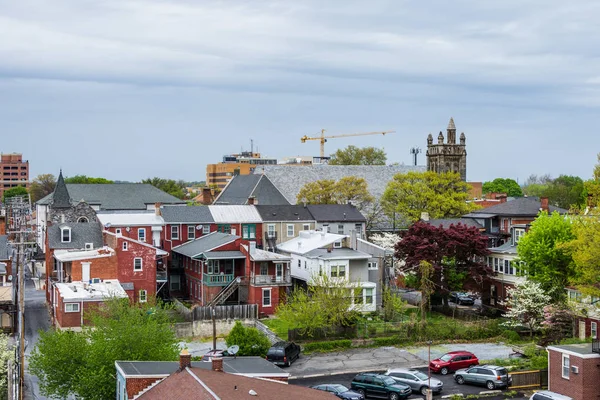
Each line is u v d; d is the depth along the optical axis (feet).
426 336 257.96
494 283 307.17
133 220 342.64
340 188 428.97
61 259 285.43
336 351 246.06
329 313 250.57
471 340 259.80
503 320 271.49
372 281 302.04
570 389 185.57
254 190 427.33
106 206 447.83
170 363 154.20
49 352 170.40
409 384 197.77
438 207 407.85
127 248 291.58
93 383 161.99
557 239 265.34
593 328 234.38
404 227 426.51
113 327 179.42
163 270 326.03
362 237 382.22
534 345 241.96
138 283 292.81
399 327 262.06
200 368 139.54
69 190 453.58
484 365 209.56
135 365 150.30
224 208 368.07
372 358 236.43
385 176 483.92
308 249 314.76
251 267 291.17
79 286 269.03
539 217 281.54
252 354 227.61
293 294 273.13
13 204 300.20
